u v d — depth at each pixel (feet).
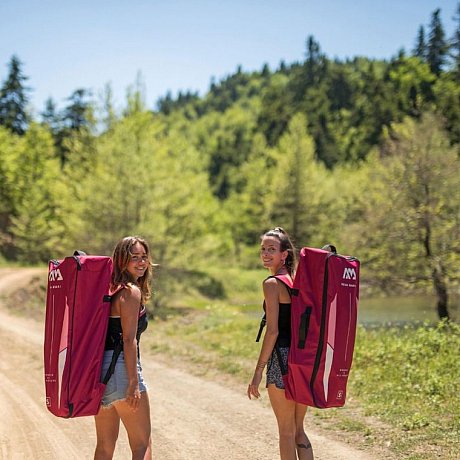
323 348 13.65
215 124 504.84
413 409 24.22
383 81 283.18
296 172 134.92
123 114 105.81
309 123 297.94
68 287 13.50
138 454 14.19
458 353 33.12
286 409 14.56
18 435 22.99
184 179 99.40
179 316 82.89
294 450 14.65
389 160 75.77
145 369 38.09
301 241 134.10
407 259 73.26
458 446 19.04
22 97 243.19
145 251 14.82
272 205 136.36
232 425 23.95
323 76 405.59
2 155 171.94
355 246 75.46
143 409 14.25
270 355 14.58
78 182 109.29
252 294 134.82
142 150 96.27
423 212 71.97
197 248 99.76
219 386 32.17
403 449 19.34
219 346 45.03
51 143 179.93
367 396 27.07
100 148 98.32
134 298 13.94
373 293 77.41
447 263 70.74
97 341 13.52
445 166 73.00
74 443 21.88
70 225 98.27
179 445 21.40
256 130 354.13
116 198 92.22
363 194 80.07
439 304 71.51
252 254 166.30
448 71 230.68
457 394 25.57
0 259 156.15
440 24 264.93
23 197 165.89
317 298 13.83
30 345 50.57
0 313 80.02
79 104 225.97
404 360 32.91
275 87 410.93
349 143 277.03
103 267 13.70
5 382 34.58
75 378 13.29
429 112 78.18
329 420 23.56
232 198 195.31
